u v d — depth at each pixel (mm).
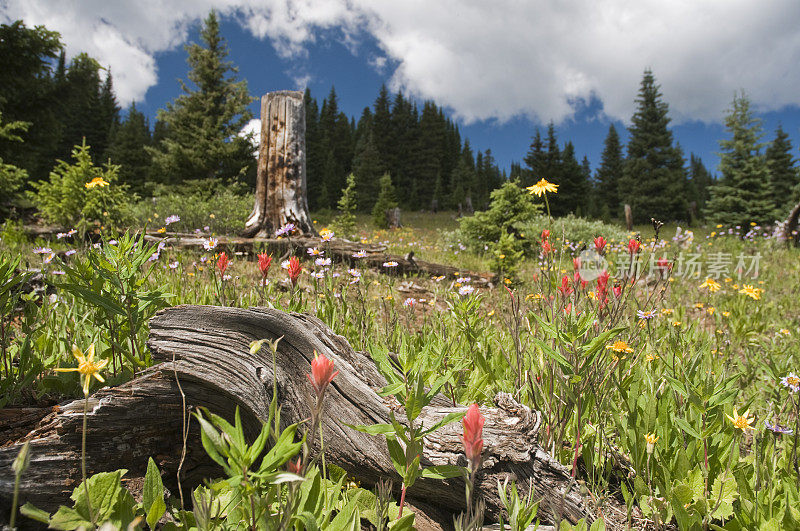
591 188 54031
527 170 45688
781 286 8531
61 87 19203
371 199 54562
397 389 1562
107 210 8711
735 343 4879
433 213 54688
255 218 9219
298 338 1874
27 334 2297
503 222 12133
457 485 1667
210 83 23375
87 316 2727
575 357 1774
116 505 1309
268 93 9070
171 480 1787
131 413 1680
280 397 1758
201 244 7008
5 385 1884
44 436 1600
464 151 85938
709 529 1657
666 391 2068
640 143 42000
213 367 1762
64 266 1989
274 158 8992
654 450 1965
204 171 22906
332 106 74438
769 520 1548
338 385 1808
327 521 1366
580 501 1712
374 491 1835
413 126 71625
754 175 26406
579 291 2240
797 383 2045
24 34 17219
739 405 2889
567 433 2205
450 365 2717
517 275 8039
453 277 7555
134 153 36750
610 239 13883
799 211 13234
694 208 40375
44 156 24391
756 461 1880
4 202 12281
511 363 2770
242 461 1045
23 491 1439
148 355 2160
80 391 2033
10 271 2018
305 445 1082
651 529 1811
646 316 2613
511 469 1672
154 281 3861
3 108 17547
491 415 1793
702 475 1758
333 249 7395
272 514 1326
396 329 3283
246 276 5469
